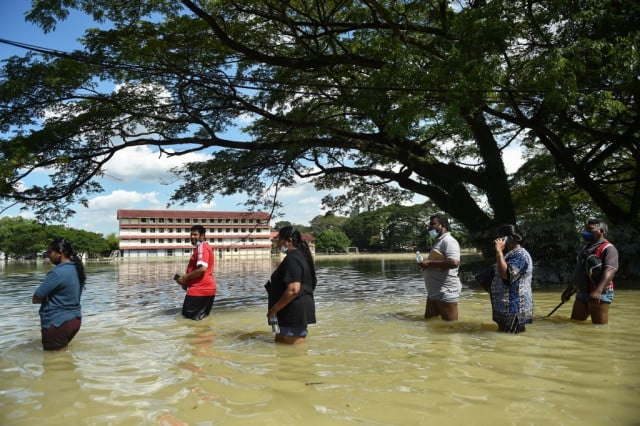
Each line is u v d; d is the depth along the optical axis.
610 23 10.14
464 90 10.08
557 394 3.44
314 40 13.91
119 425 3.00
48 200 12.99
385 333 6.03
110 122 13.34
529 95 12.62
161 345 5.58
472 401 3.33
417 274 21.22
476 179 16.52
